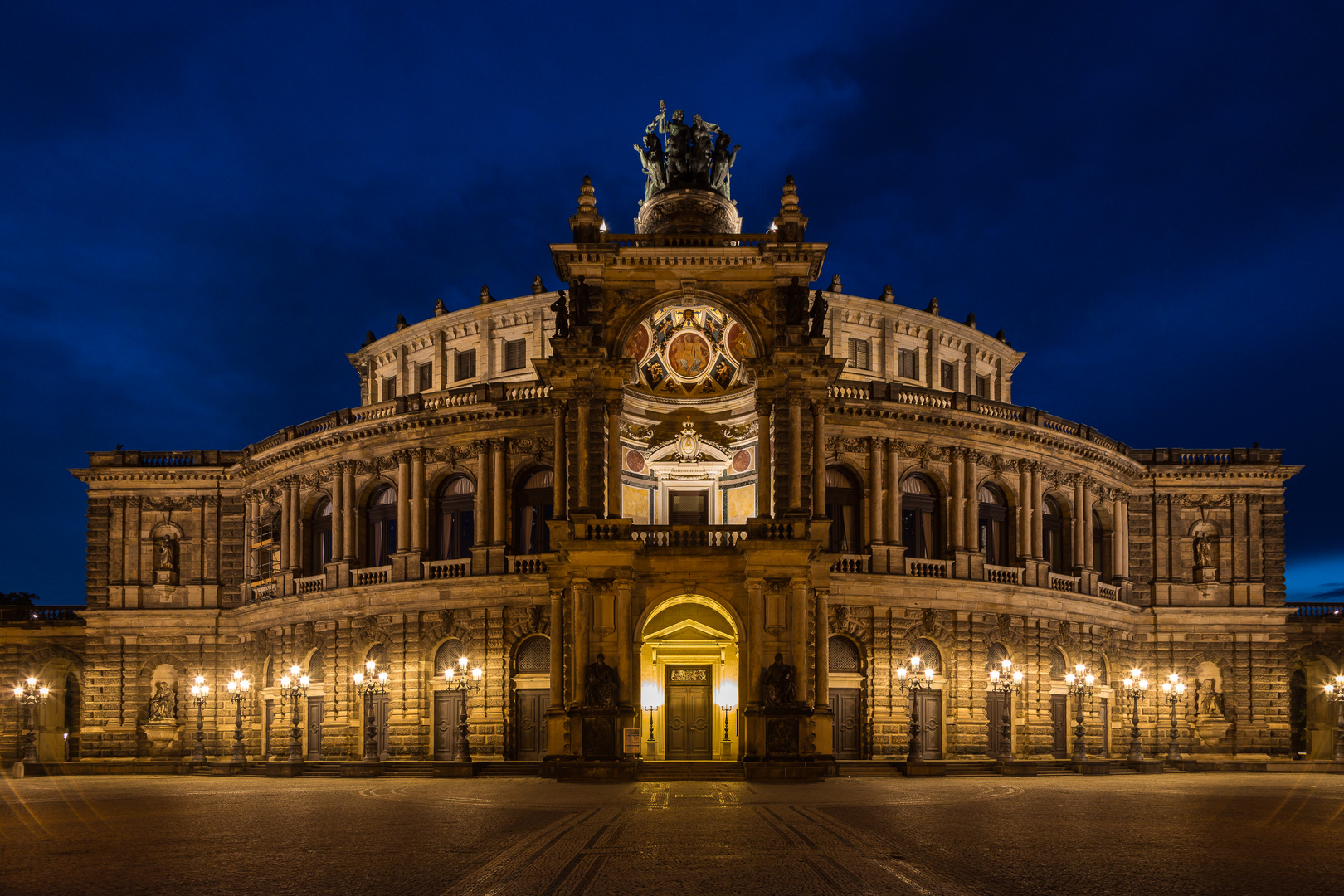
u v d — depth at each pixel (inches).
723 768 2105.1
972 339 3430.1
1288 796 1669.5
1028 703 2847.0
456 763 2261.3
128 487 3358.8
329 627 2910.9
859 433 2770.7
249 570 3257.9
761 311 2263.8
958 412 2849.4
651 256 2253.9
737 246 2274.9
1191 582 3262.8
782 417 2220.7
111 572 3324.3
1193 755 3154.5
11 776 2797.7
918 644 2760.8
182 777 2536.9
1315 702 3373.5
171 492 3366.1
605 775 2059.5
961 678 2763.3
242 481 3344.0
